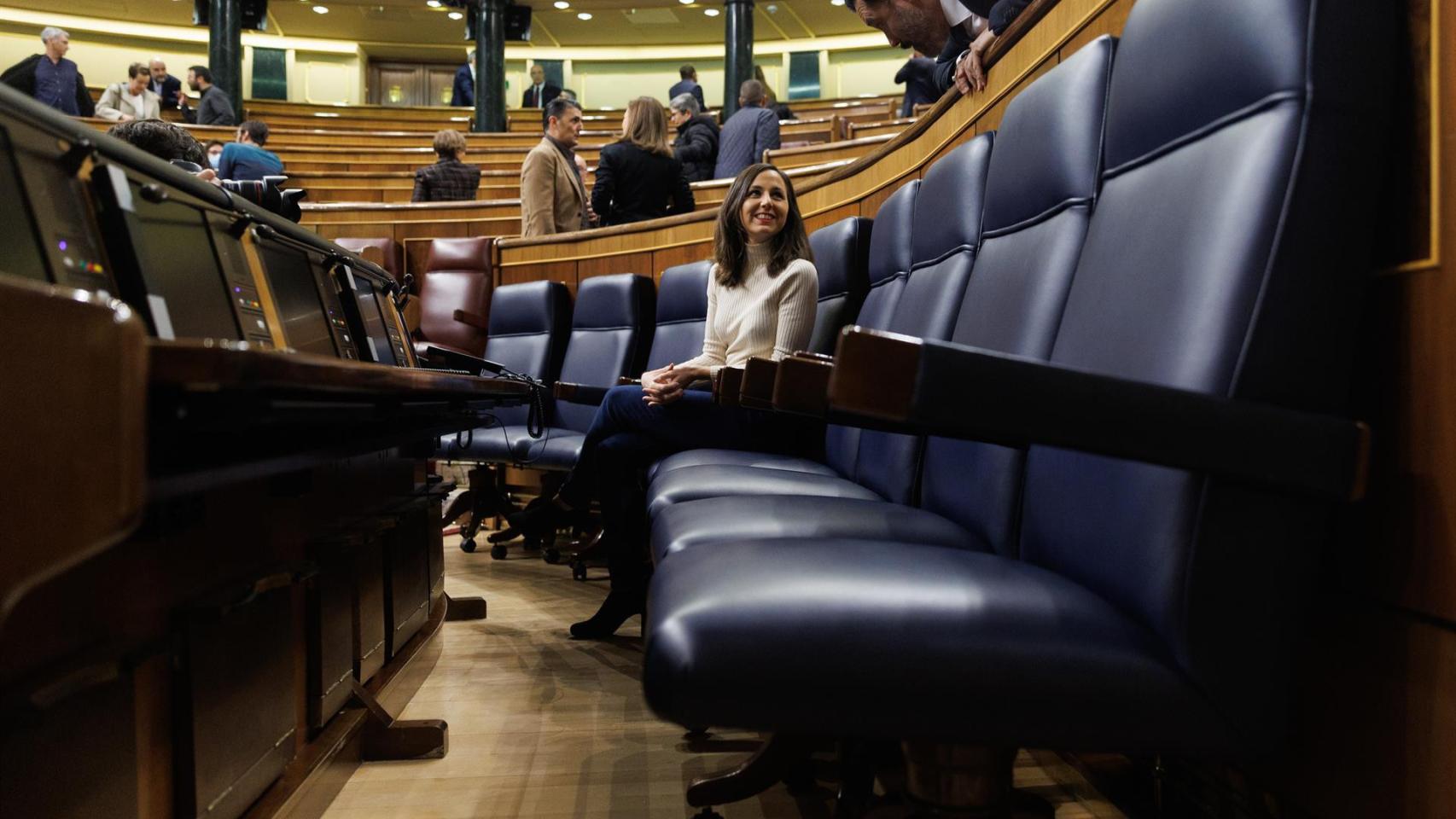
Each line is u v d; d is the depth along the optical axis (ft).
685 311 9.89
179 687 3.16
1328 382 2.22
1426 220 2.45
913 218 5.93
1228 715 2.16
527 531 10.84
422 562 6.44
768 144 15.79
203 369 1.73
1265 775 3.12
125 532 1.61
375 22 48.19
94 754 2.66
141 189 3.32
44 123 2.84
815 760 5.05
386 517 5.37
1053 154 3.47
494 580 9.87
